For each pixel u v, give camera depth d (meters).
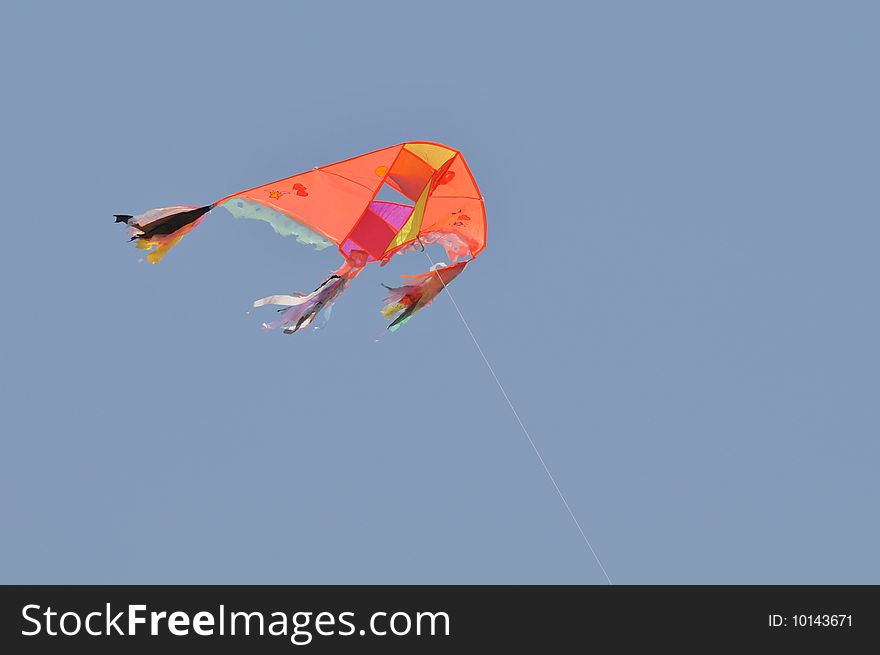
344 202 8.83
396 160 8.75
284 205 8.85
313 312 8.61
